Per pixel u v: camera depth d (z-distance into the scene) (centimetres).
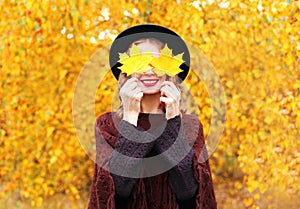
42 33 448
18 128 450
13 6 448
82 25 447
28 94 452
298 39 449
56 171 454
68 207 466
